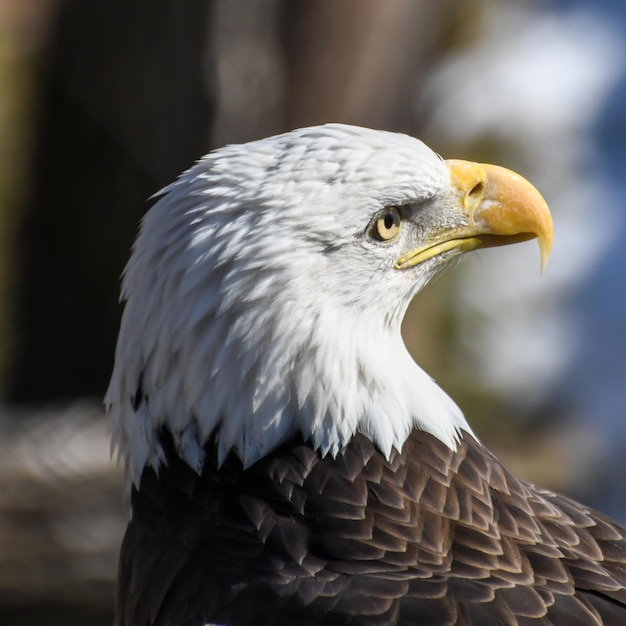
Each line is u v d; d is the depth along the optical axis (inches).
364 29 469.1
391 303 292.4
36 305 571.8
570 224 741.9
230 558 269.1
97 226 551.8
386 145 283.9
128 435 295.1
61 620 496.7
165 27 490.0
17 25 736.3
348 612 249.3
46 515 493.0
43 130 553.9
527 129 713.0
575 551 273.9
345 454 279.7
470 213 303.1
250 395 277.9
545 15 780.6
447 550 265.9
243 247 273.9
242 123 480.4
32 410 552.4
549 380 704.4
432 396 293.3
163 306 281.3
